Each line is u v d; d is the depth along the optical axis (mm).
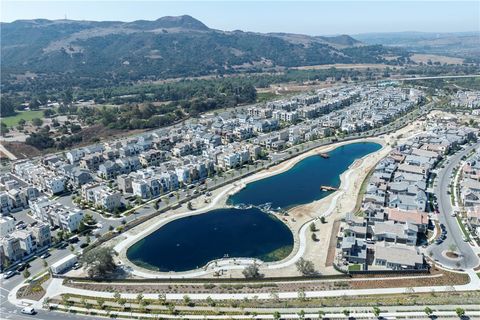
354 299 163750
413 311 154750
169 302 166875
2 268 194750
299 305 161250
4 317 159125
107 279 184875
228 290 174375
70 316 159875
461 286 169750
